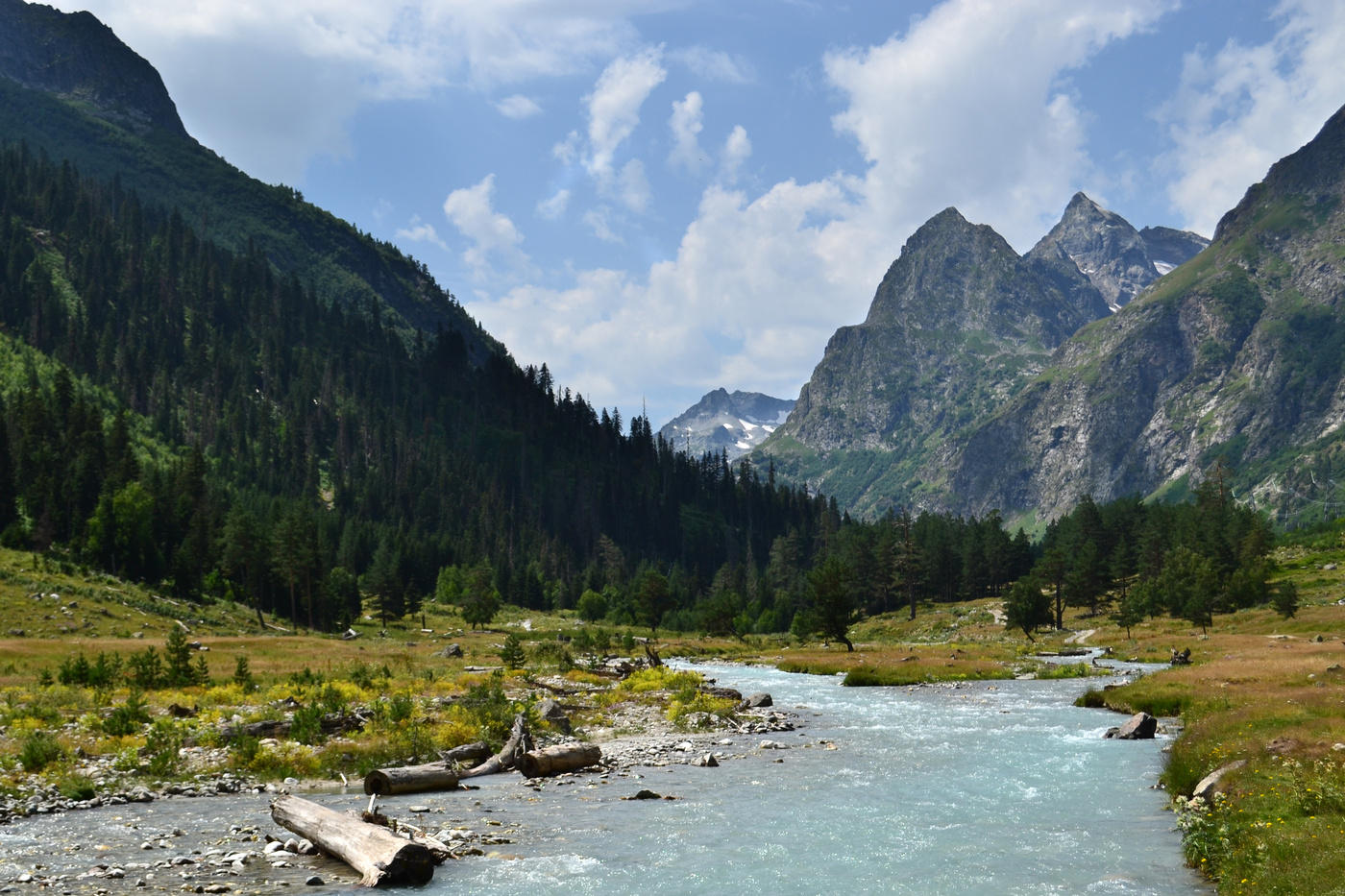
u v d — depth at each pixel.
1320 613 106.31
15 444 139.75
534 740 32.25
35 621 87.00
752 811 21.66
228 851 17.55
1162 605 132.38
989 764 28.64
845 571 175.50
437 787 24.91
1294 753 21.94
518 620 169.75
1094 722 39.81
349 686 44.56
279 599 137.62
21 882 15.10
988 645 115.31
